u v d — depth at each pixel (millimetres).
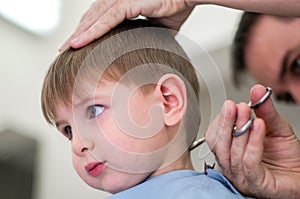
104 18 785
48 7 1790
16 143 1693
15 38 1757
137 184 748
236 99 1305
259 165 766
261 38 1293
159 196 700
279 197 801
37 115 1767
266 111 796
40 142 1753
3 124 1695
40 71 1771
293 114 1275
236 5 780
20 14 1725
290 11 763
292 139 845
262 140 749
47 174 1756
